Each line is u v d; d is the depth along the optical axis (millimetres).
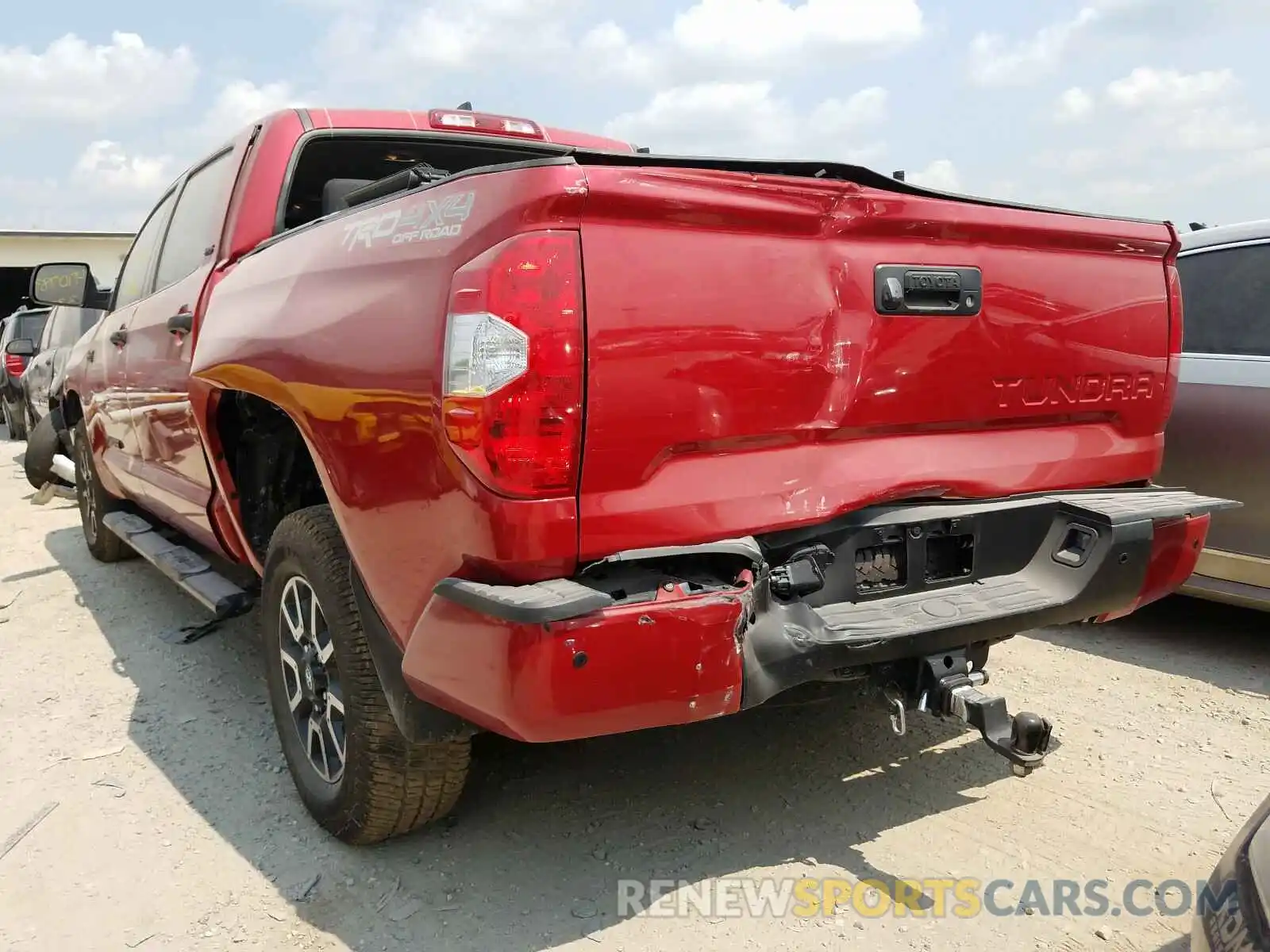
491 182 1973
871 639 2227
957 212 2445
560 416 1898
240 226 3328
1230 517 3877
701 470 2115
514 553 1903
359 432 2236
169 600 5156
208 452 3271
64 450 7871
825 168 2371
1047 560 2648
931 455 2512
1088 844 2654
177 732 3502
